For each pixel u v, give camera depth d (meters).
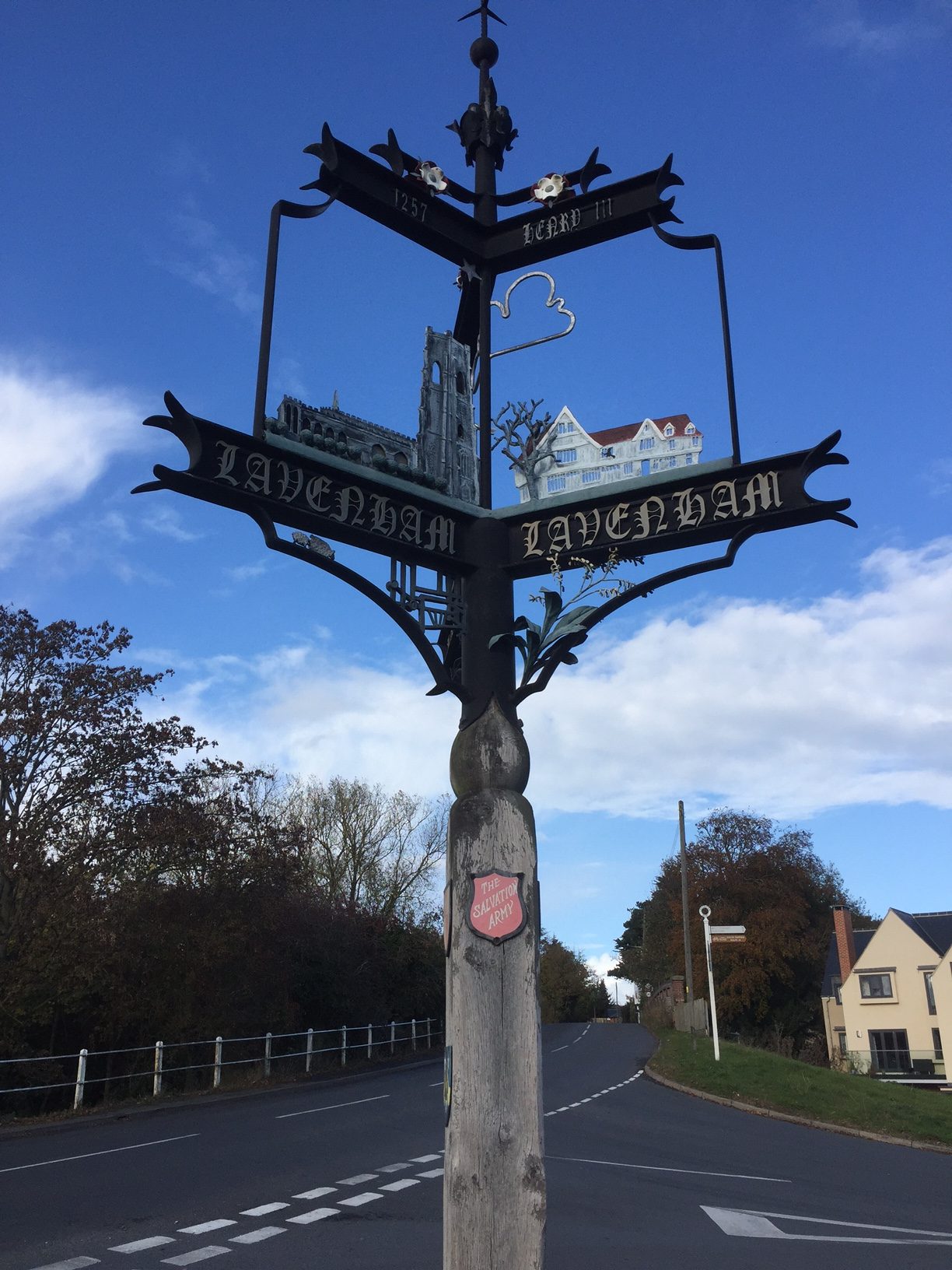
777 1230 7.45
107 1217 7.14
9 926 17.88
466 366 3.80
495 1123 2.65
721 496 3.23
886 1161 12.17
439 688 3.20
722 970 50.12
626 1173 9.87
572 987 97.94
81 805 18.44
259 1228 6.81
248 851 21.11
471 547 3.46
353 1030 28.84
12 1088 17.06
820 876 60.91
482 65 4.11
